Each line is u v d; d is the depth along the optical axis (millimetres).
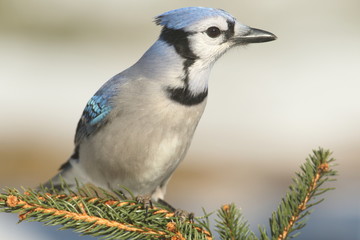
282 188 12914
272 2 27234
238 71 20891
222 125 16594
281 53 22781
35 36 24484
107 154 6426
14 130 15266
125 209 5324
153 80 6293
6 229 10070
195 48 6398
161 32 6484
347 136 15820
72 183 7074
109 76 21047
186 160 13977
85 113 6699
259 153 14727
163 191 6992
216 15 6555
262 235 5285
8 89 18781
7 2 25844
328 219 10406
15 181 12695
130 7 27469
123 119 6270
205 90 6504
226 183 13016
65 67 21562
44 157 13859
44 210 4965
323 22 25969
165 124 6238
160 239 5156
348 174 13250
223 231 5332
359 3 27234
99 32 25266
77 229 4992
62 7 26609
